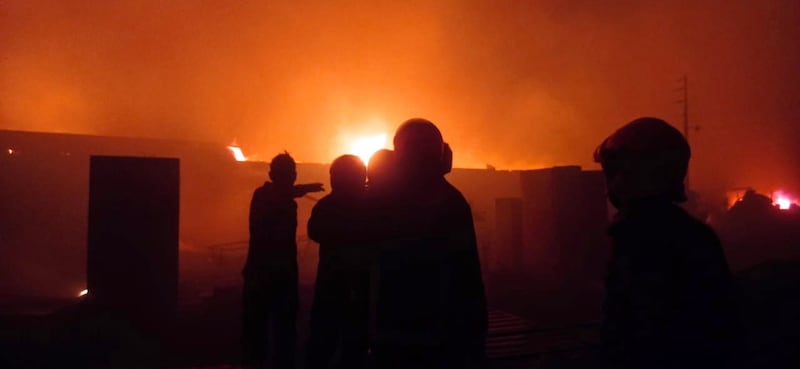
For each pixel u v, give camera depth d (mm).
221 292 9094
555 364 5668
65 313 7777
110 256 7207
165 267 7352
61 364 6219
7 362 6223
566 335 7129
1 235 11984
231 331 7715
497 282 12070
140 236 7305
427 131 2834
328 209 3803
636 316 1873
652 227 1869
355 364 3789
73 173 12953
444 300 2686
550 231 12500
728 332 1745
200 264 12406
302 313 8562
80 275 12180
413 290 2709
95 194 7230
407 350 2678
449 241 2713
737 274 7109
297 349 6496
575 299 10414
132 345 6949
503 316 8352
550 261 12445
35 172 12602
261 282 5059
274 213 5102
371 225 2918
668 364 1781
